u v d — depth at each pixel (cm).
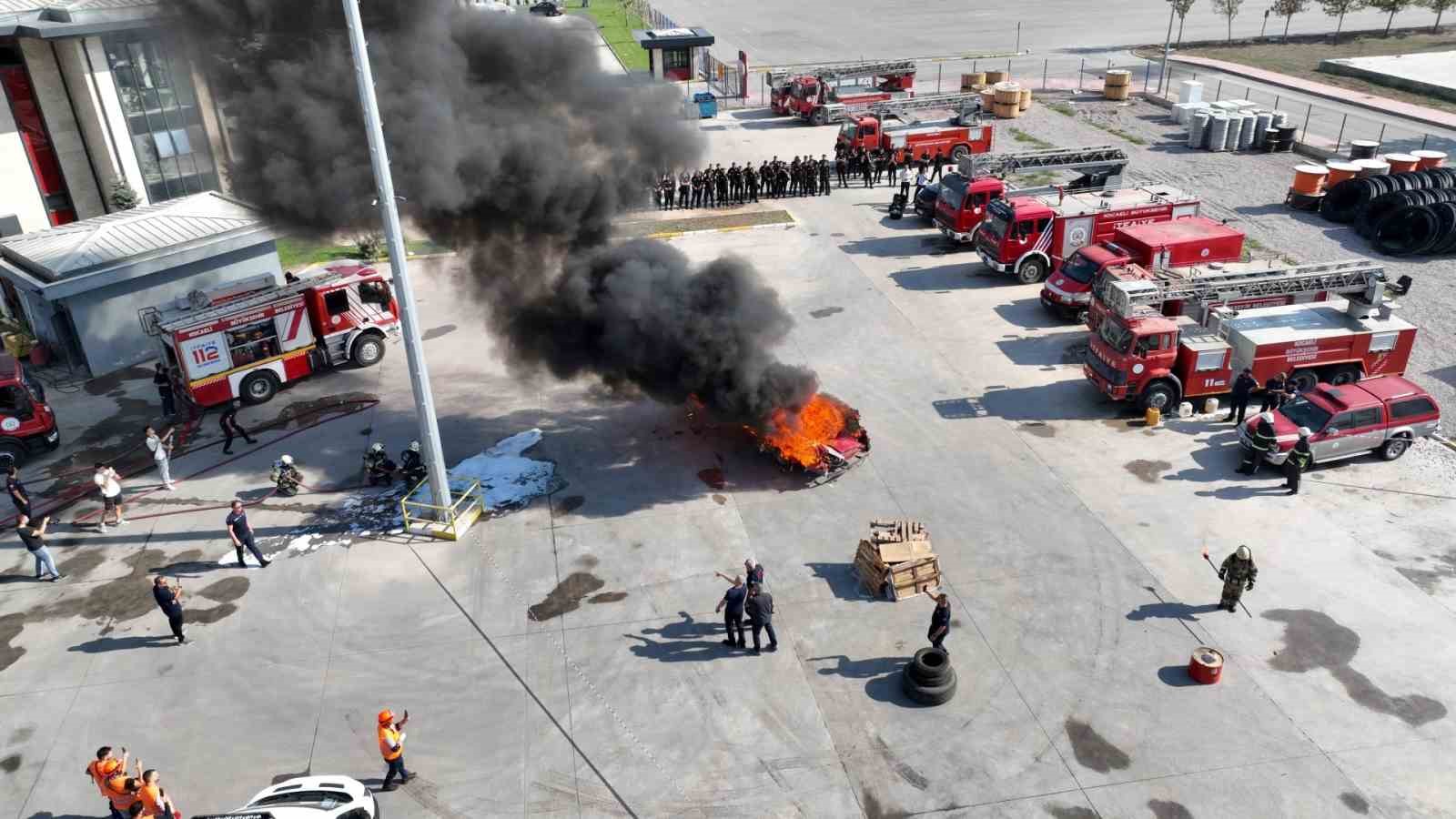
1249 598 1625
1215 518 1845
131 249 2633
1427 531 1777
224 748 1411
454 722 1440
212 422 2391
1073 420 2239
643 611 1656
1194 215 3028
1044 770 1316
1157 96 5253
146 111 3262
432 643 1602
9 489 1898
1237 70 5766
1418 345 2495
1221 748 1339
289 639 1627
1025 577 1700
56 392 2572
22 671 1578
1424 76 5172
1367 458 2025
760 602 1487
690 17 8388
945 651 1463
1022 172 3381
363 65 1505
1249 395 2150
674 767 1345
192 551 1875
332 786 1261
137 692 1524
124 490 2100
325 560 1830
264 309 2422
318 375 2616
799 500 1956
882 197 4022
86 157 3244
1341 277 2252
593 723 1424
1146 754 1334
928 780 1307
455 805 1298
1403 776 1283
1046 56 6500
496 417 2345
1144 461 2055
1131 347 2152
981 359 2564
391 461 2080
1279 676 1459
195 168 3459
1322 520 1825
